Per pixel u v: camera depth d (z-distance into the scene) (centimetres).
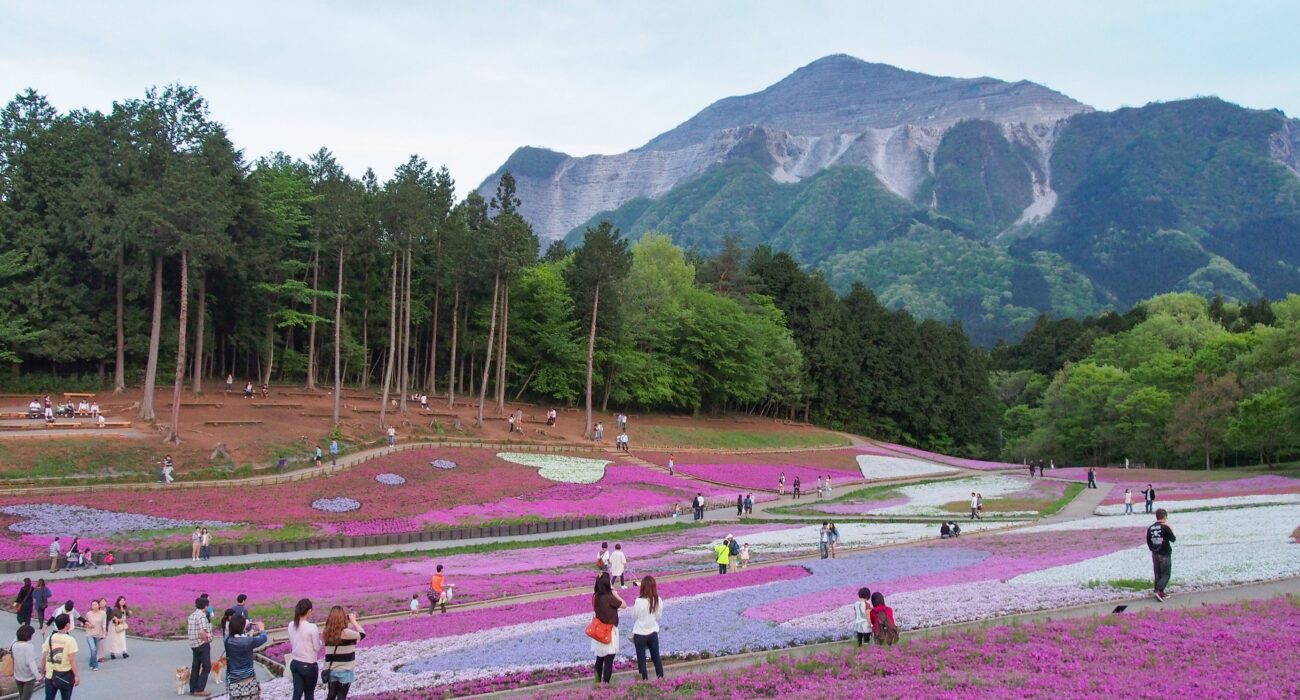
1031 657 1892
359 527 5781
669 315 12425
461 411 10162
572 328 11569
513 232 9681
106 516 5425
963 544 4481
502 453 8400
